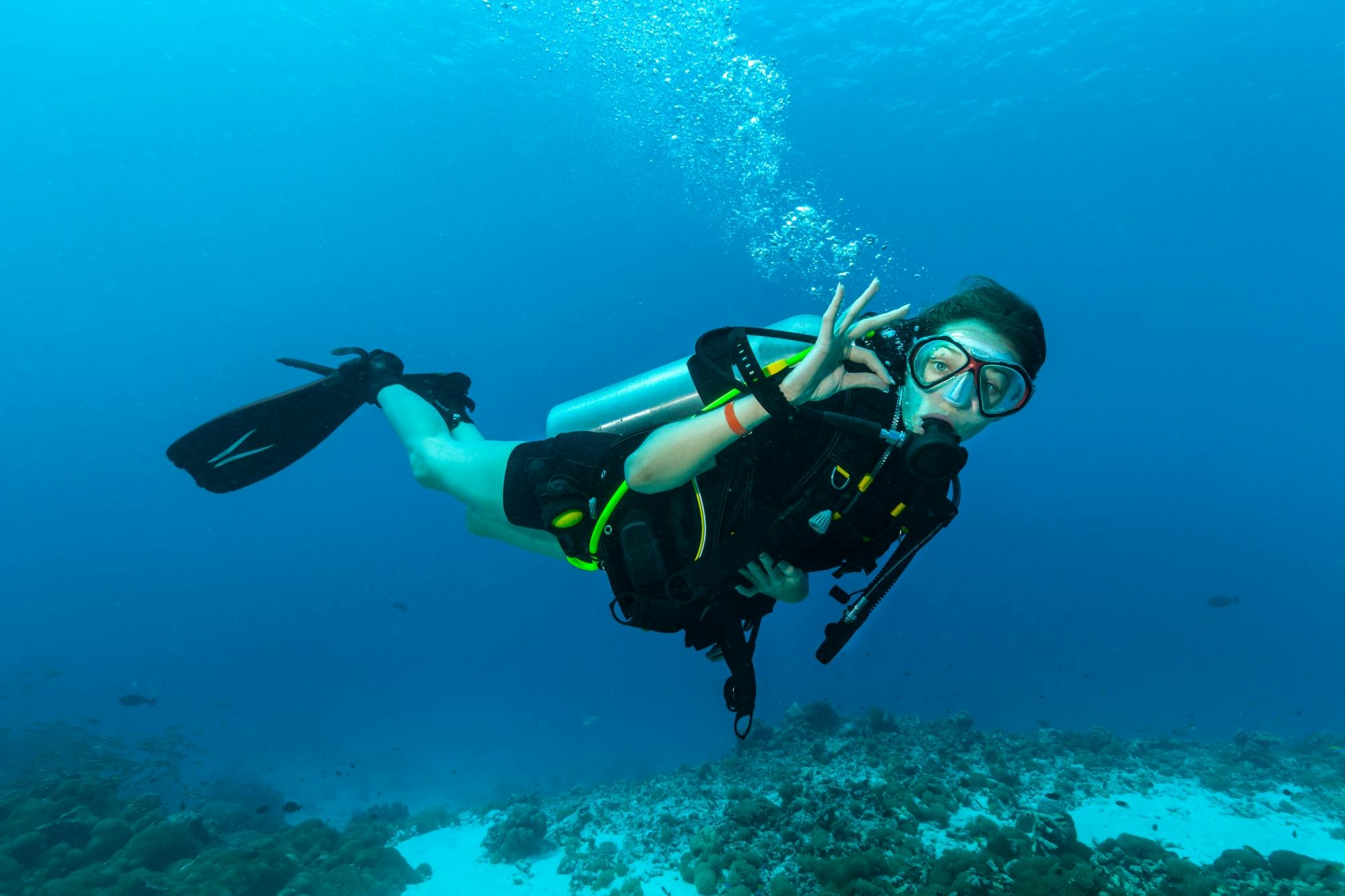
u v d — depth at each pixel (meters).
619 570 2.11
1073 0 29.70
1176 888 5.83
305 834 9.10
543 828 9.22
